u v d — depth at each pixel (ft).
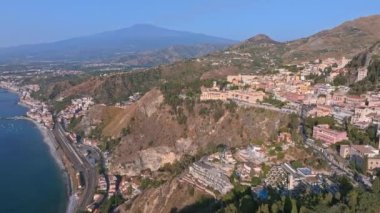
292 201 504.84
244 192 637.71
